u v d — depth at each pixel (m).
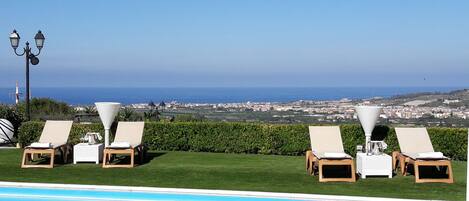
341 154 9.53
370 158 9.70
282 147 12.75
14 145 14.38
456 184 9.20
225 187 8.87
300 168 10.76
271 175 9.97
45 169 10.51
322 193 8.45
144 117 15.34
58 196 8.42
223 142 13.08
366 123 10.37
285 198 8.12
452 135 11.98
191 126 13.26
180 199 8.26
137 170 10.41
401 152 10.26
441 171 10.46
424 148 10.23
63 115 16.33
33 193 8.57
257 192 8.25
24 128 13.63
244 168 10.73
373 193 8.47
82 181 9.31
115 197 8.37
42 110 19.38
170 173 10.11
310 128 10.74
